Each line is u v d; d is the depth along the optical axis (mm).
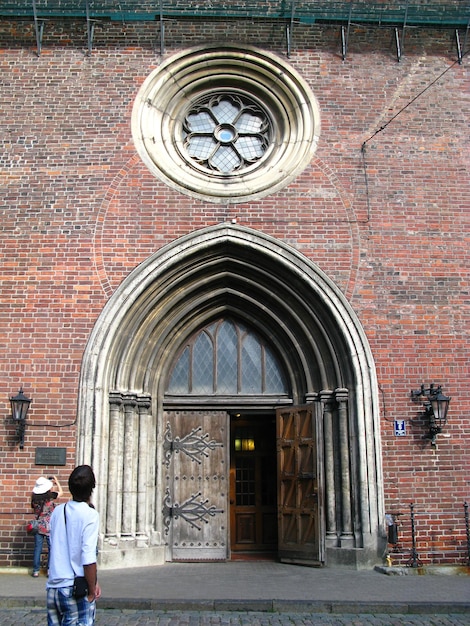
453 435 10992
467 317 11508
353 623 7113
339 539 10836
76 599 4516
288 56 12750
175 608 7633
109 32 12719
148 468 11469
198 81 12812
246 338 12422
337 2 12797
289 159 12305
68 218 11688
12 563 10281
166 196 11859
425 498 10750
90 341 11078
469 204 12055
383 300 11500
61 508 4746
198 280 11977
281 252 11617
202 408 12078
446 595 8195
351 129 12359
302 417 11555
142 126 12219
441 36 12977
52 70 12492
